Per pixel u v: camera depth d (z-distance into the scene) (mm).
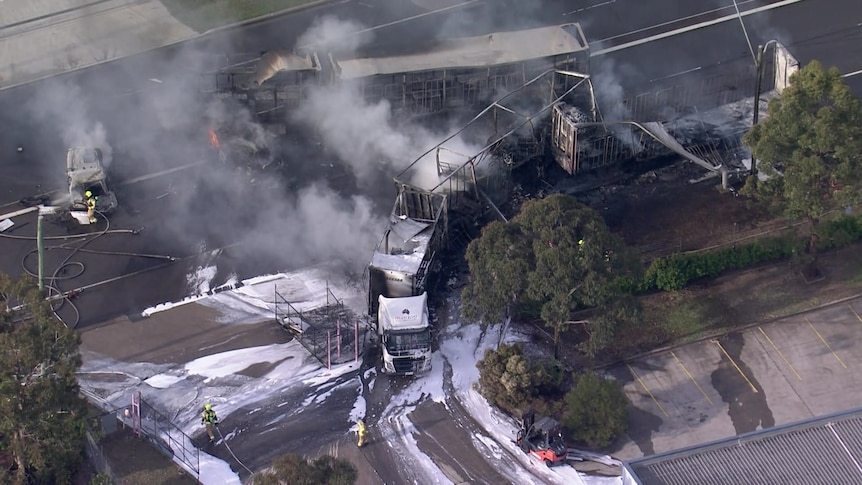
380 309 142750
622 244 136375
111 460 130000
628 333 147375
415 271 145500
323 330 148000
